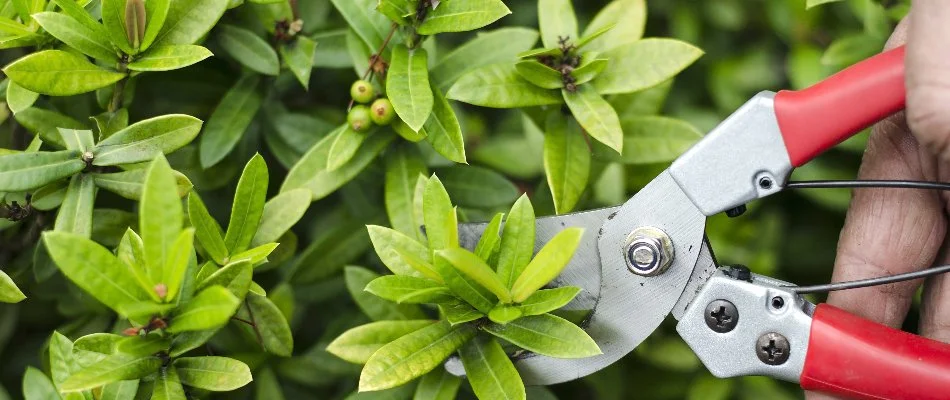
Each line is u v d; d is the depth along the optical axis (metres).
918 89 0.50
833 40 0.62
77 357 0.51
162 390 0.49
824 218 0.64
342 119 0.59
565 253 0.49
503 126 0.64
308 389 0.62
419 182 0.54
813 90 0.51
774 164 0.51
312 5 0.58
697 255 0.52
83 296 0.57
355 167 0.54
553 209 0.59
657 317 0.53
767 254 0.62
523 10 0.66
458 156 0.53
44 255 0.55
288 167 0.59
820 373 0.51
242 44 0.55
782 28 0.63
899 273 0.54
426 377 0.53
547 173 0.54
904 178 0.54
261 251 0.51
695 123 0.65
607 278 0.53
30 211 0.54
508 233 0.50
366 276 0.55
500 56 0.56
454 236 0.49
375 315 0.55
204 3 0.52
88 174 0.51
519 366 0.53
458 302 0.51
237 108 0.57
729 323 0.52
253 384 0.59
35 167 0.50
